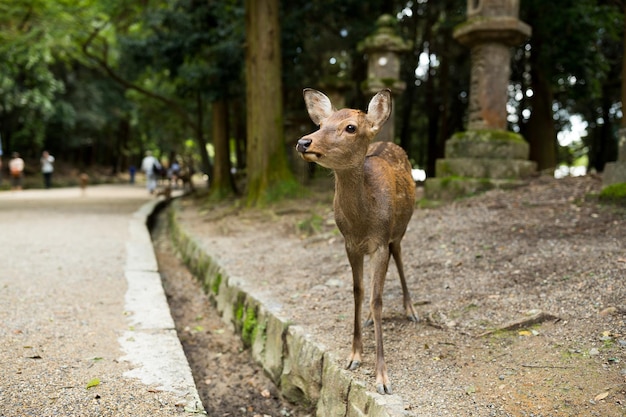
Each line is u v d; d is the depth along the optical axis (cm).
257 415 382
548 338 336
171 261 889
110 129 3088
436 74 1983
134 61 1462
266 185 1031
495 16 825
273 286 532
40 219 1128
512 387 285
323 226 797
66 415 290
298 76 1355
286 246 728
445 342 351
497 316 379
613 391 269
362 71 1670
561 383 283
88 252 758
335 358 338
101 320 454
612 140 1931
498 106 855
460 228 639
